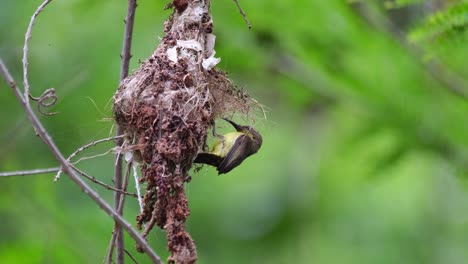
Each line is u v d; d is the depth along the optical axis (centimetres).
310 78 1423
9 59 1425
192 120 754
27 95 711
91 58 1415
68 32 1425
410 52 1266
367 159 1402
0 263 1223
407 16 1317
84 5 1371
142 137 748
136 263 751
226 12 1352
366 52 1346
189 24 809
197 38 805
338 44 1354
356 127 1417
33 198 1326
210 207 1848
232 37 1380
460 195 1820
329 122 1683
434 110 1351
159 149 726
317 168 1709
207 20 820
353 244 1839
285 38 1371
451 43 834
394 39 1282
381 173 1391
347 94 1399
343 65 1367
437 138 1345
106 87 1395
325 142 1686
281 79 1461
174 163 726
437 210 1836
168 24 820
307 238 1858
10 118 1404
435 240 1820
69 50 1427
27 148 1409
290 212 1866
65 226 1280
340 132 1484
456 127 1343
